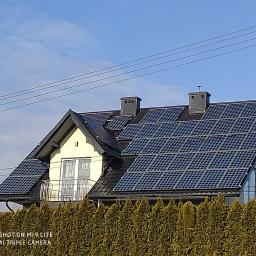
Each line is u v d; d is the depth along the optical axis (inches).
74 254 1931.6
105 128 2527.1
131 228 1824.6
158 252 1752.0
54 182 2368.4
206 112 2477.9
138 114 2711.6
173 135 2347.4
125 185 2089.1
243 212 1638.8
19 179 2511.1
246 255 1600.6
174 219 1755.7
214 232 1668.3
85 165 2349.9
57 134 2394.2
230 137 2181.3
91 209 1942.7
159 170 2114.9
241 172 1925.4
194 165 2065.7
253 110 2356.1
